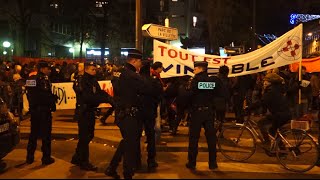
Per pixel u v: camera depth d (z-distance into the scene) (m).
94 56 57.09
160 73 11.25
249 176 7.80
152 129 8.33
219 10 37.59
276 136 8.66
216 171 8.18
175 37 11.87
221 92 8.20
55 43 56.22
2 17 45.59
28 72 15.48
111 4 50.59
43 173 7.85
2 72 15.00
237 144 9.15
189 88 8.13
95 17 52.22
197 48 37.50
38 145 10.70
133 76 7.29
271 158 9.53
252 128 9.12
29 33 49.69
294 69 15.55
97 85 8.03
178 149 10.42
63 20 55.88
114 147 10.73
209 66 11.56
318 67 15.45
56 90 13.95
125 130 7.23
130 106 7.28
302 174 8.15
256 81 15.73
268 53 11.64
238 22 37.41
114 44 57.09
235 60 11.62
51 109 8.59
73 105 14.16
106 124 14.29
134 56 7.42
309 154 8.52
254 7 26.53
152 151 8.37
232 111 17.02
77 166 8.45
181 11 56.41
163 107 12.69
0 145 7.93
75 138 11.95
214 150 8.29
